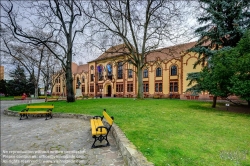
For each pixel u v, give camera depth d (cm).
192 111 1036
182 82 2975
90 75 5150
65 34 1939
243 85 875
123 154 405
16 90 5009
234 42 1531
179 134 505
